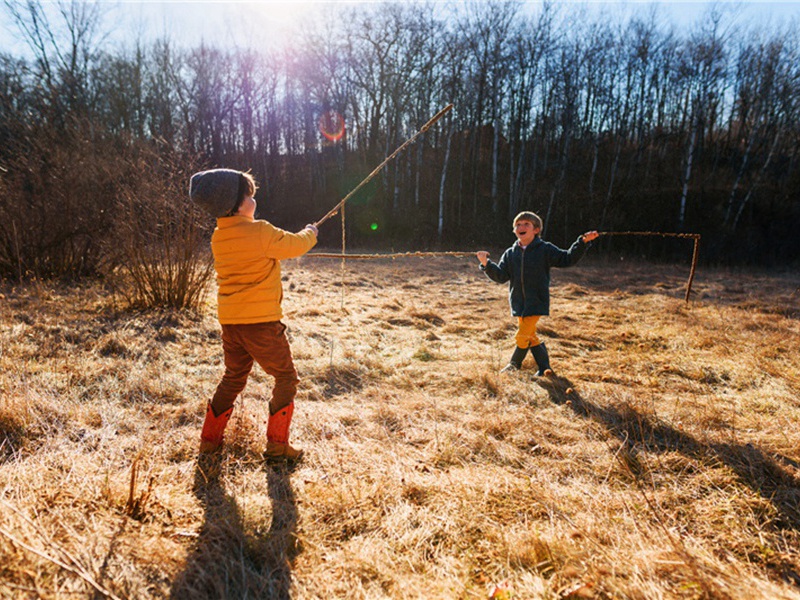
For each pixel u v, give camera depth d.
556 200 24.00
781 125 25.41
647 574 1.79
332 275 11.86
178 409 3.28
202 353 4.78
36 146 9.05
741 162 26.52
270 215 27.00
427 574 1.82
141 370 4.05
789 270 18.67
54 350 4.48
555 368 4.68
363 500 2.28
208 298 7.30
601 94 27.11
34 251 8.59
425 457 2.78
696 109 26.25
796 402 3.78
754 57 25.98
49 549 1.67
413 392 3.96
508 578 1.79
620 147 27.14
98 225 8.73
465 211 25.30
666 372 4.66
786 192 23.81
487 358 4.98
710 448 2.86
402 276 12.27
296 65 27.97
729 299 9.91
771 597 1.66
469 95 25.05
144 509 2.08
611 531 2.09
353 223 25.19
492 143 28.83
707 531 2.14
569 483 2.56
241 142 31.08
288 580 1.75
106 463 2.50
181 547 1.85
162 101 27.83
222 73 29.27
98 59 23.48
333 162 29.55
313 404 3.58
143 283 6.52
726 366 4.77
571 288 10.96
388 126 26.45
